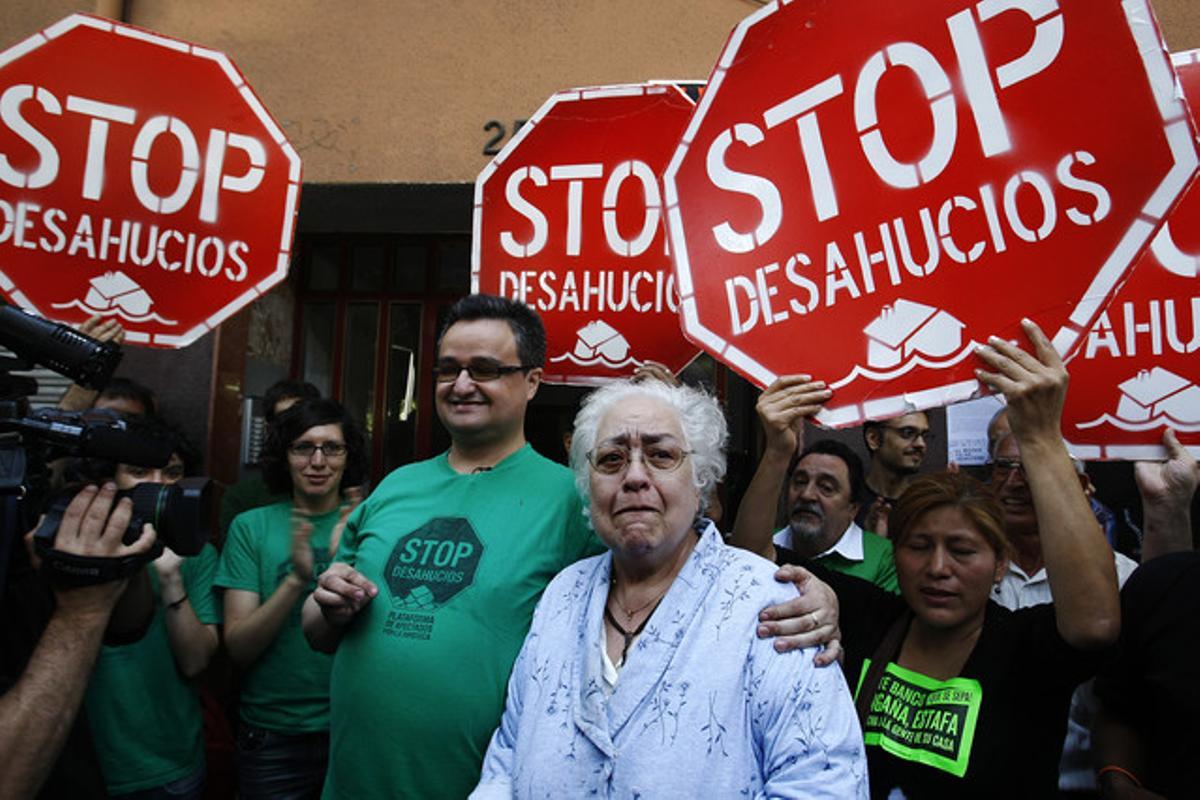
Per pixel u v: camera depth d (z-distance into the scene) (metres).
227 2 3.74
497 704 1.45
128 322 2.21
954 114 1.52
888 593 1.75
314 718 2.26
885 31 1.60
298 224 4.31
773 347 1.68
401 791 1.43
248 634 2.20
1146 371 1.85
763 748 1.16
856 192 1.61
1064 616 1.33
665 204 1.82
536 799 1.19
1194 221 1.82
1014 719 1.39
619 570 1.39
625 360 2.33
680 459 1.33
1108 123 1.37
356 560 1.63
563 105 2.42
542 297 2.40
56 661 1.00
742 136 1.76
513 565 1.51
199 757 2.24
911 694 1.52
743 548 1.64
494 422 1.67
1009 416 1.38
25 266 2.13
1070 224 1.39
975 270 1.47
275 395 3.10
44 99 2.17
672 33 3.58
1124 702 1.63
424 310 4.49
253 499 3.28
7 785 0.94
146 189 2.24
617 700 1.20
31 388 1.21
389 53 3.66
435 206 3.94
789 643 1.20
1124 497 3.32
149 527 1.04
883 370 1.54
